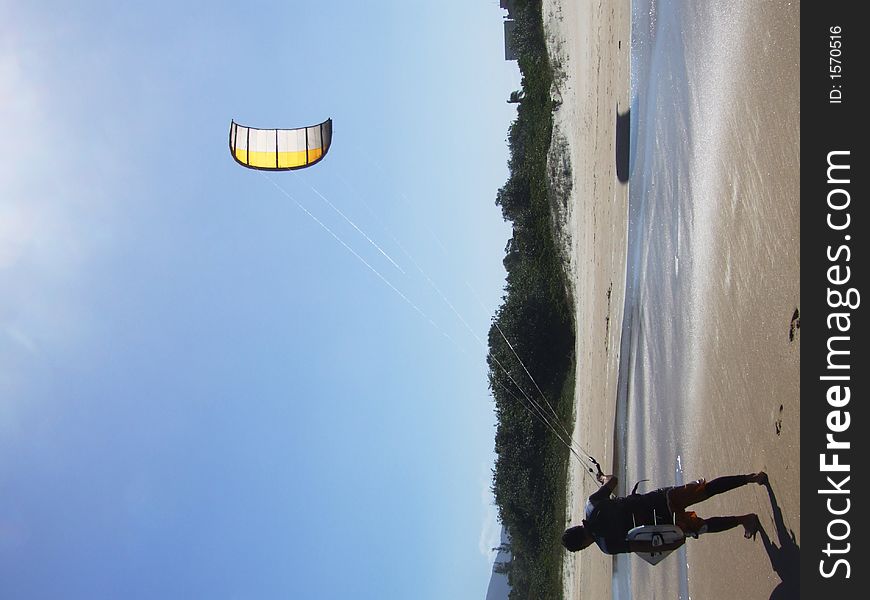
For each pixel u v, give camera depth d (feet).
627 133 46.80
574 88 69.92
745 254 24.94
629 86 47.01
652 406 35.68
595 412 54.19
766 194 23.67
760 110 24.66
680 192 32.76
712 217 28.32
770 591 21.13
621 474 42.98
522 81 92.02
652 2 40.22
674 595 30.37
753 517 22.44
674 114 34.47
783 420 21.26
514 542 89.66
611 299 49.78
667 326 33.63
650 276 37.65
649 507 23.12
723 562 24.71
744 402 23.98
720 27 28.84
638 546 22.59
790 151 22.41
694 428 28.81
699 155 30.48
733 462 24.53
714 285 27.58
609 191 52.34
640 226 41.04
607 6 56.18
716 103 28.81
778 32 23.73
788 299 21.70
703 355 28.27
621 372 44.09
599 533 23.58
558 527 68.80
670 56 35.78
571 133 70.08
